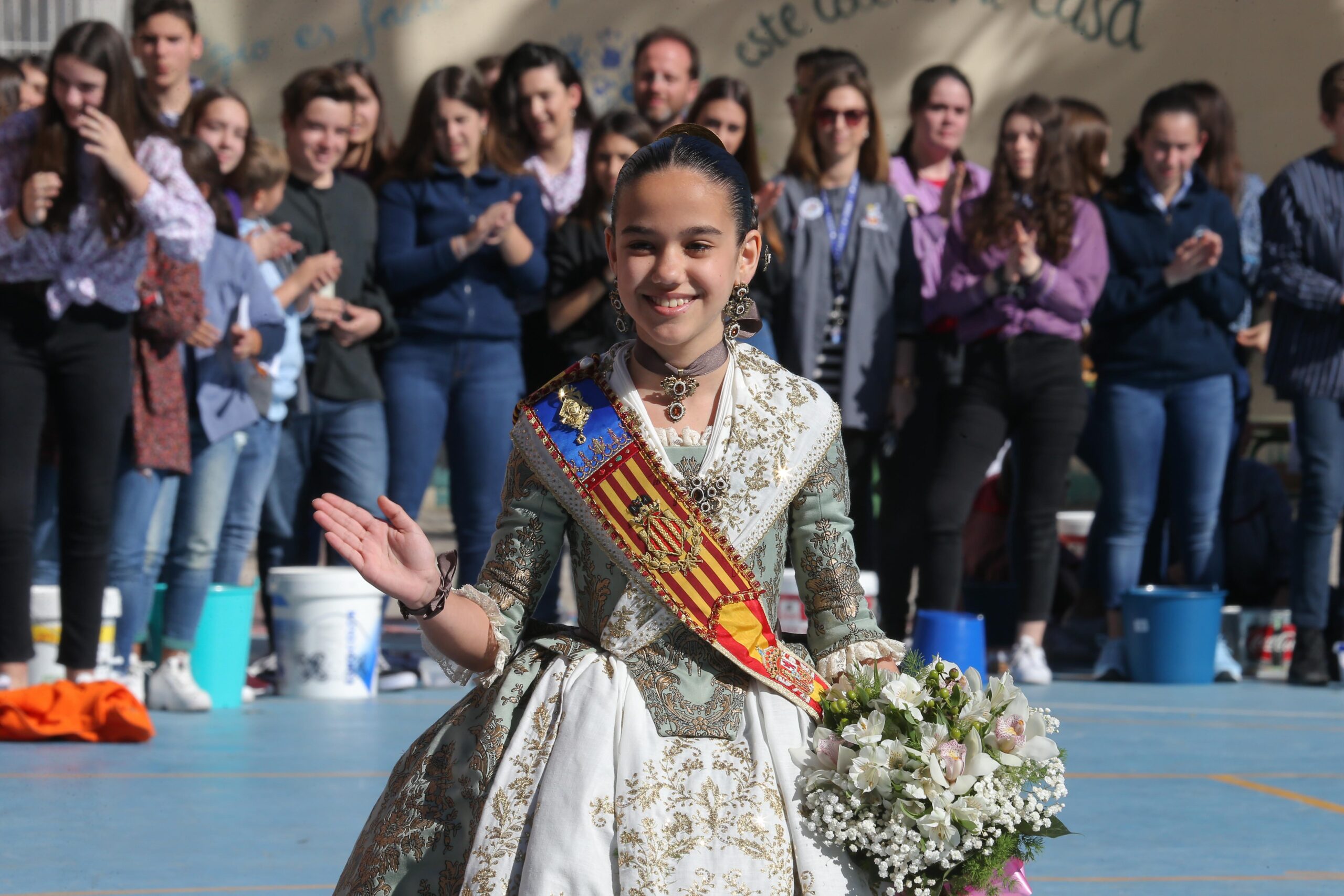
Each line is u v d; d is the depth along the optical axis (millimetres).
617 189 4762
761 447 4801
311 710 11930
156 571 11719
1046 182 13562
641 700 4594
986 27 24234
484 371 13312
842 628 5000
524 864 4375
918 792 4445
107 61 10125
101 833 7781
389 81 23578
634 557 4684
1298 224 14133
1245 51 24125
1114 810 8812
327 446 13164
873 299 13617
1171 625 14203
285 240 12438
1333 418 14148
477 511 13398
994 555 16172
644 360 4906
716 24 23906
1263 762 10414
